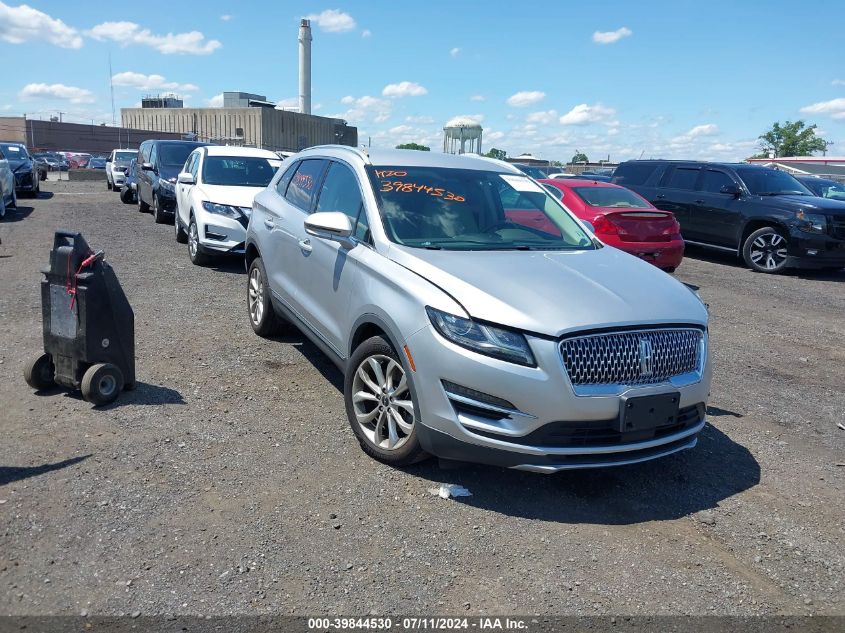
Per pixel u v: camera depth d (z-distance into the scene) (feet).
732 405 19.04
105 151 220.84
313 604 9.82
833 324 29.35
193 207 33.88
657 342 12.71
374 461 14.20
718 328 27.86
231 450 14.32
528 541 11.68
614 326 12.26
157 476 13.05
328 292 16.37
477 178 17.65
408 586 10.33
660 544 11.82
